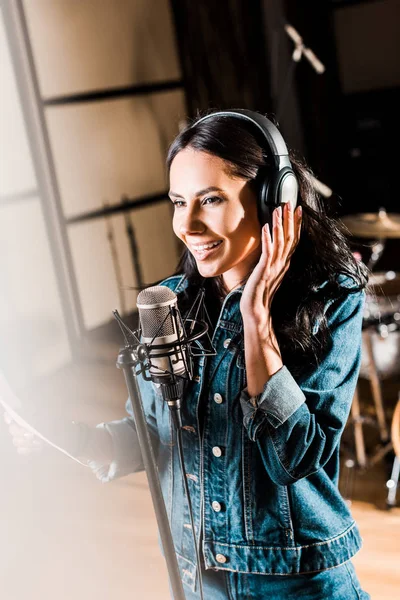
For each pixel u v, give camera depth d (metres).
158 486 0.82
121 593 2.51
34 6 4.69
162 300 0.83
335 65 6.62
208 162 0.86
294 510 0.97
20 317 4.68
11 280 4.62
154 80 5.69
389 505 2.93
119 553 2.77
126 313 5.50
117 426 1.08
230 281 1.01
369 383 4.04
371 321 3.03
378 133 6.73
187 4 5.80
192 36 5.88
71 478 3.35
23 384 4.66
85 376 4.73
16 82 4.59
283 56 6.32
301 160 1.03
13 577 2.68
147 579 2.58
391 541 2.74
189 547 1.03
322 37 6.46
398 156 6.73
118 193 5.43
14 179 4.61
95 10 5.15
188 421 1.01
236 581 1.00
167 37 5.77
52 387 4.61
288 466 0.90
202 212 0.89
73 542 2.87
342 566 1.01
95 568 2.68
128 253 5.52
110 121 5.33
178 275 1.11
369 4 6.36
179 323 0.84
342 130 6.82
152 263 5.73
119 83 5.40
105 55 5.26
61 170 4.96
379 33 6.41
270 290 0.88
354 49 6.59
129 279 5.52
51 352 4.88
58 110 4.90
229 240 0.89
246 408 0.90
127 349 0.81
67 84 4.98
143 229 5.64
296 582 0.98
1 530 3.00
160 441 1.07
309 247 0.98
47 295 4.85
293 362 0.94
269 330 0.89
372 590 2.49
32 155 4.70
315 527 0.98
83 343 5.11
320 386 0.94
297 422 0.89
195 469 1.01
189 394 1.00
